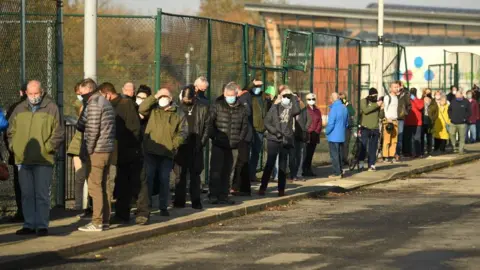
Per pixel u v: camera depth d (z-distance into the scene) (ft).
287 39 94.73
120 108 56.80
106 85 57.26
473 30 248.32
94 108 53.88
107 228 55.42
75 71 82.53
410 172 100.94
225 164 68.18
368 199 77.10
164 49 72.69
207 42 78.89
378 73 111.86
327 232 56.85
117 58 75.20
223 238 54.90
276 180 87.51
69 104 82.28
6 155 61.11
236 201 70.59
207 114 65.57
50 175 53.06
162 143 60.59
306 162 93.35
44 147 52.49
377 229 57.98
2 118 49.96
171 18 73.46
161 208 61.46
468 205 72.02
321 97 103.50
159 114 60.90
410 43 251.39
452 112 127.13
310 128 92.63
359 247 50.52
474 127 151.84
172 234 57.00
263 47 90.79
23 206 52.95
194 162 65.26
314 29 250.98
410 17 248.11
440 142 130.52
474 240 52.90
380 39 111.55
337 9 247.91
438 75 163.02
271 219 64.08
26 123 52.42
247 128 68.49
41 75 63.21
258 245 51.80
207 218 61.52
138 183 57.31
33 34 62.75
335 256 47.52
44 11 63.41
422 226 59.26
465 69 164.35
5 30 59.82
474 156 125.08
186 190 73.61
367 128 99.30
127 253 49.70
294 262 45.85
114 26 75.00
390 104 110.63
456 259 46.37
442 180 95.45
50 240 50.88
